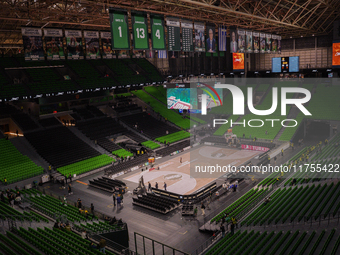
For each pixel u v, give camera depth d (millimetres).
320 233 26422
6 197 38281
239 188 44781
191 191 44062
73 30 44438
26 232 25625
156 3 46500
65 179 48188
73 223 30359
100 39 48406
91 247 24672
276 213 32188
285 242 26031
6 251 21703
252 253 24516
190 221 35281
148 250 29328
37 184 46312
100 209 38938
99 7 48562
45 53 41438
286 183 42062
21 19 44281
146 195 41906
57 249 22719
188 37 46156
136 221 35594
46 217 32062
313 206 32719
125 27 37781
